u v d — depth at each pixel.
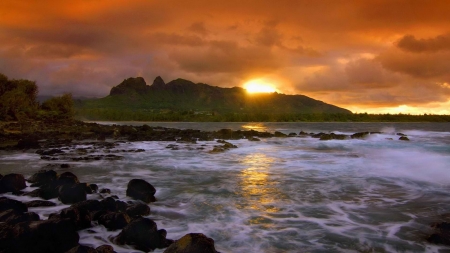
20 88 55.72
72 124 50.56
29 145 24.88
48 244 6.38
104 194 10.73
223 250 6.68
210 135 39.41
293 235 7.49
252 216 8.86
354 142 32.44
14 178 11.18
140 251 6.69
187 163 18.86
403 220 8.59
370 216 8.91
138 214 8.70
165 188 12.27
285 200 10.52
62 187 9.95
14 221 7.17
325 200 10.55
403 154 22.16
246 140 35.88
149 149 26.25
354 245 6.97
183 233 7.62
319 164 18.42
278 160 20.23
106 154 22.70
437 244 7.02
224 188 12.24
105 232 7.57
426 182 13.30
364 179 13.97
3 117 42.56
